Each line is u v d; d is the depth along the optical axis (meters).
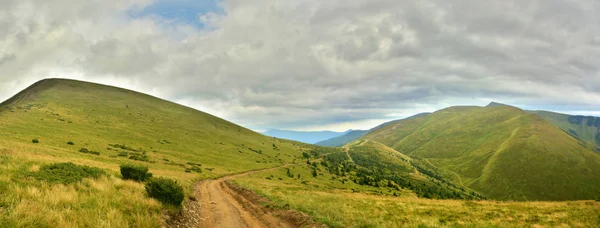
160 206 15.15
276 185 57.28
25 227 8.16
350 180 135.62
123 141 90.25
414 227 16.88
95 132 92.19
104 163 45.25
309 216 17.19
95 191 14.70
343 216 17.25
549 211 27.52
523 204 34.84
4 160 18.62
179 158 86.94
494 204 34.75
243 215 20.33
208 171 74.75
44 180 14.29
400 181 179.88
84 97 151.75
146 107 172.00
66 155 45.03
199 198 27.70
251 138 196.00
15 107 106.12
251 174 86.94
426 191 152.75
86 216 10.23
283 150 190.25
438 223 19.39
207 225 16.45
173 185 17.55
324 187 82.62
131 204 13.79
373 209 24.53
